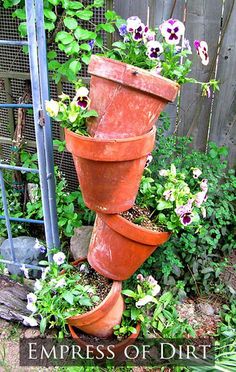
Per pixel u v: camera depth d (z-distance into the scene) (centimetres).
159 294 172
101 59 107
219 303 177
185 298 179
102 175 117
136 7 175
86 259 161
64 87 190
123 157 112
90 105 113
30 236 202
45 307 144
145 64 125
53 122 199
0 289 167
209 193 175
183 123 195
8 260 184
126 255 134
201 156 182
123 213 141
